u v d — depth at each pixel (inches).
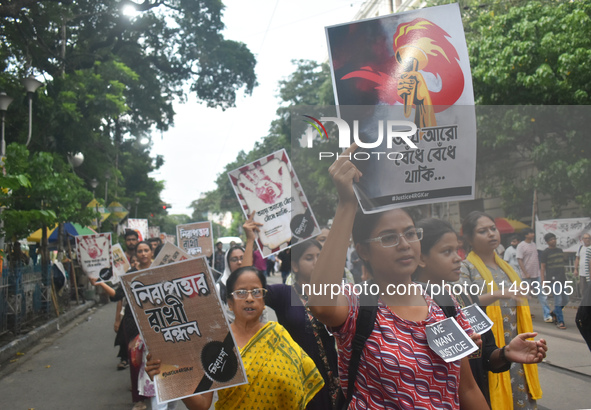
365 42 81.6
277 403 108.6
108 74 707.4
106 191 972.6
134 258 306.0
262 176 165.3
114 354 365.1
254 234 163.2
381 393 79.2
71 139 598.2
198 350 96.8
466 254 83.0
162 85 997.8
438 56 81.1
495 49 427.2
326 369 128.3
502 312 129.3
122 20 746.8
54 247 761.6
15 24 516.1
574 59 388.2
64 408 240.1
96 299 716.7
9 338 390.6
